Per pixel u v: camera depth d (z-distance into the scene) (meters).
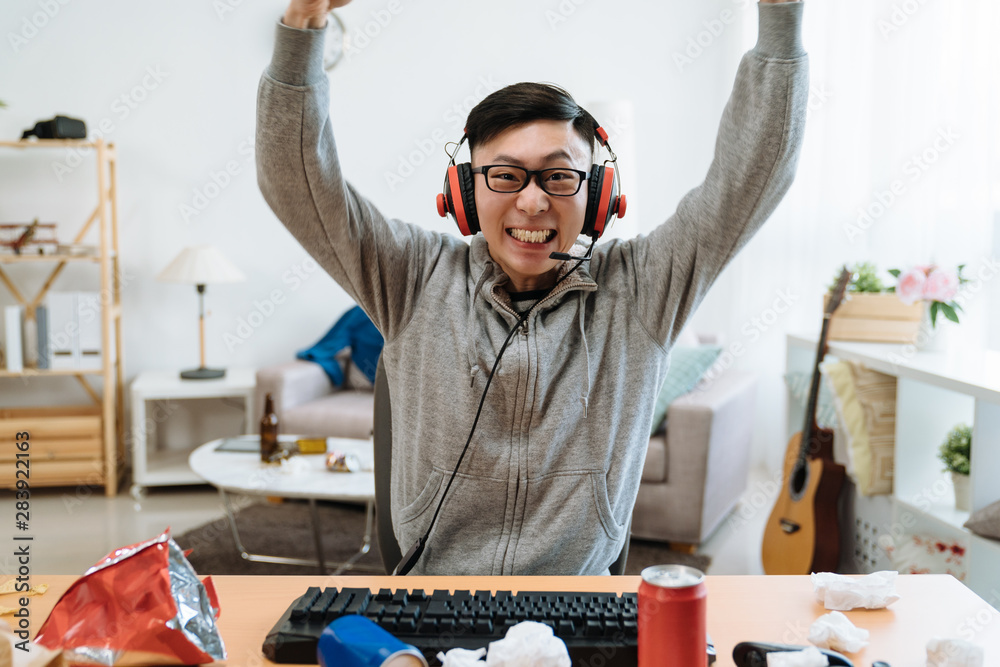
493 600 0.88
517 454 1.14
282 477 2.58
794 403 2.85
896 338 2.54
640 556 2.91
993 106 2.63
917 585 1.00
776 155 1.01
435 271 1.21
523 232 1.09
